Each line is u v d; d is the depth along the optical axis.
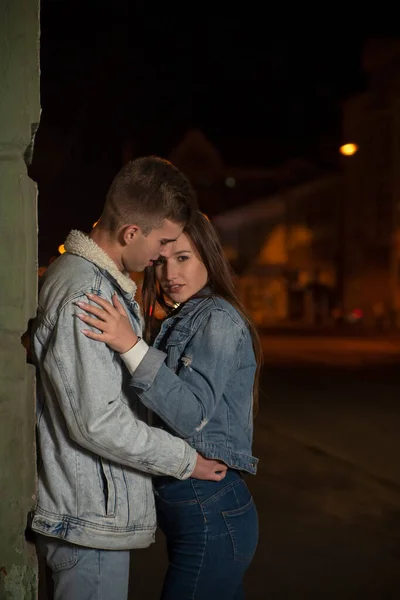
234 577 2.61
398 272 41.06
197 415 2.46
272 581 4.52
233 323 2.64
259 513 5.98
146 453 2.33
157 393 2.42
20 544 2.16
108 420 2.27
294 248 51.34
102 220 2.50
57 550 2.40
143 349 2.40
